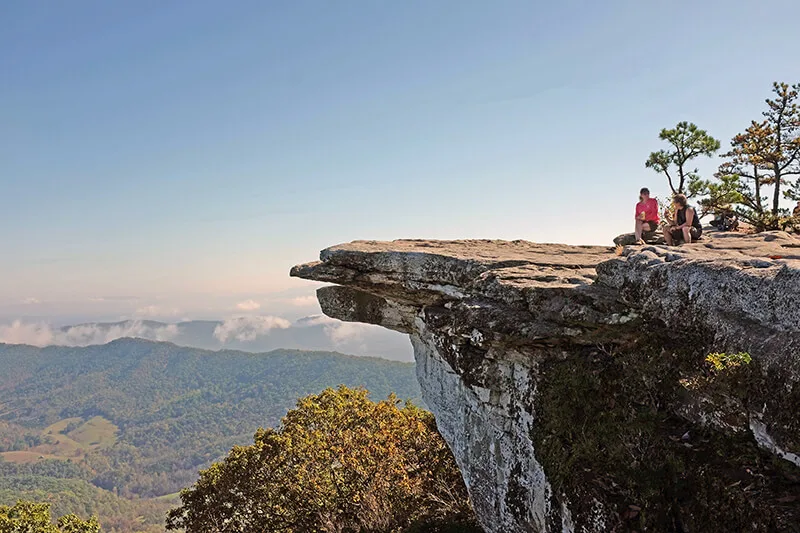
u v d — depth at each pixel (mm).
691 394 6840
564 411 8281
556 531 8367
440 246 12586
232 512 23625
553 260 10484
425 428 22688
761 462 5812
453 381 12438
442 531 16266
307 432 24516
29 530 23328
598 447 7523
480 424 11172
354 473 21984
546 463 8234
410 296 11852
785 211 21047
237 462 24438
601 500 6867
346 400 26172
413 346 14617
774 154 22219
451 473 20469
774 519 5121
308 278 12398
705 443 6496
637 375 7617
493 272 9688
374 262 11656
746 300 6297
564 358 8789
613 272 8383
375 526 19203
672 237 12391
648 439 6965
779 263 6387
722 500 5742
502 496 10266
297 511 22031
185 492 25141
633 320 7809
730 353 6207
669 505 6273
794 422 5238
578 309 8156
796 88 21844
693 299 6953
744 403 5879
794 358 5332
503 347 9414
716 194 20703
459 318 9438
